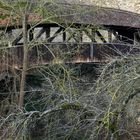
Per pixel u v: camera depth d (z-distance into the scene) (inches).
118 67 409.4
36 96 509.4
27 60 513.3
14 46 579.2
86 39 774.5
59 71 520.4
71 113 409.1
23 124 375.9
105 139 369.4
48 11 519.2
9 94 532.1
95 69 603.2
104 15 676.1
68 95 429.4
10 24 554.3
